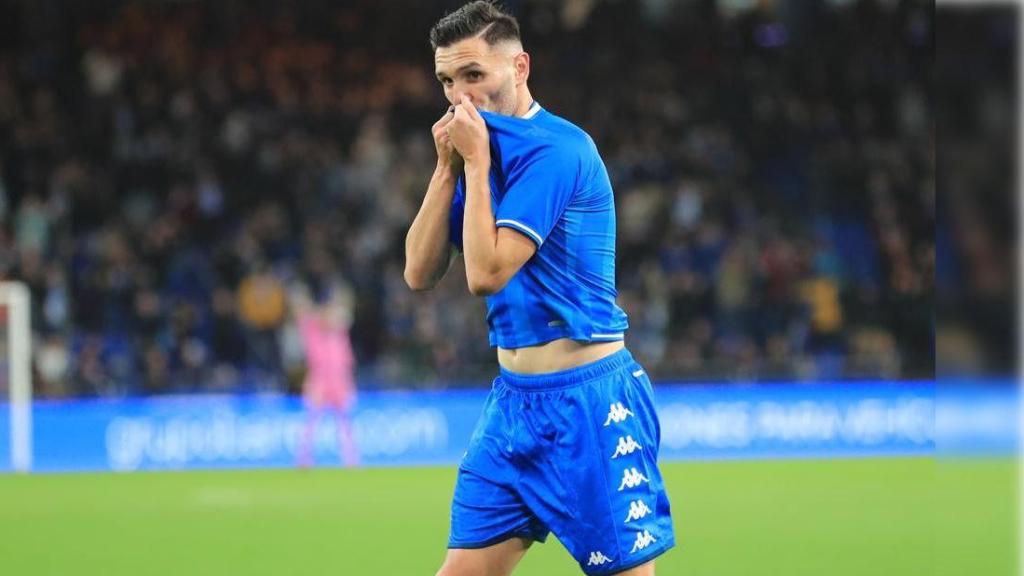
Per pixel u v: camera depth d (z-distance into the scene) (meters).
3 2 76.19
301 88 77.81
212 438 53.25
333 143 75.19
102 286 62.81
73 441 52.03
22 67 75.00
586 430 14.32
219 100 75.19
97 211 68.94
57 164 70.62
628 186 73.81
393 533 33.56
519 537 14.80
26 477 48.97
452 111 14.67
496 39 14.34
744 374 57.12
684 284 65.12
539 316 14.38
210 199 69.56
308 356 50.66
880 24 82.94
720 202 73.62
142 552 30.69
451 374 56.28
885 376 57.69
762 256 66.62
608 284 14.66
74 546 31.70
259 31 79.94
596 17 83.75
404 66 80.88
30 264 61.03
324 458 54.31
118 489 44.56
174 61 77.00
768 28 83.50
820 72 81.75
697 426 55.62
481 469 14.73
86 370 56.69
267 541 32.31
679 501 40.22
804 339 64.62
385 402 54.97
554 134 14.15
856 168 76.75
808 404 56.56
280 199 70.94
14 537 33.25
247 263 64.88
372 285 64.75
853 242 72.88
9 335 51.38
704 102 80.38
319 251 65.88
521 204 13.79
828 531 33.66
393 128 77.06
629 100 80.25
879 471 48.62
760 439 56.00
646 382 14.94
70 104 73.75
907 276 70.00
